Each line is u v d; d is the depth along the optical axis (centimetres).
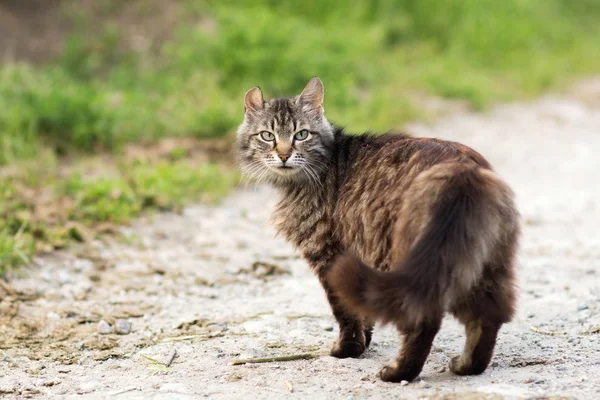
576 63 2730
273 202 1384
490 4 2784
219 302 988
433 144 715
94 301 984
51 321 920
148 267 1095
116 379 753
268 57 1928
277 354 807
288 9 2316
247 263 1120
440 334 858
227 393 697
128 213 1259
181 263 1115
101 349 844
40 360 815
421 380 706
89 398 696
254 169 880
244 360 785
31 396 713
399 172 711
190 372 764
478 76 2339
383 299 630
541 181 1554
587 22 3262
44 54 1886
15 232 1141
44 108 1539
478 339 698
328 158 815
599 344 802
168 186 1347
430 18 2595
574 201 1412
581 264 1092
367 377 726
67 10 2008
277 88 1867
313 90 861
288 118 844
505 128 1989
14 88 1623
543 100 2328
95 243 1158
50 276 1048
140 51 1952
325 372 750
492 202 657
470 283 650
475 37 2600
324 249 794
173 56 1942
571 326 866
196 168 1455
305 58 1966
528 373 718
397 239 679
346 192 773
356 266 638
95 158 1495
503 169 1644
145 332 890
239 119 1653
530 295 978
